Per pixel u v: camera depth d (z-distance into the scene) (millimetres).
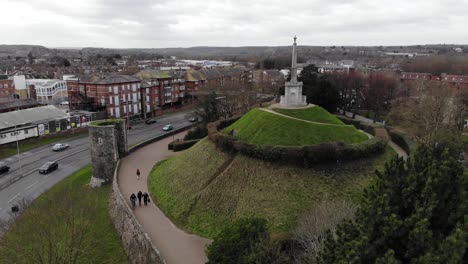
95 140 57812
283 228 37750
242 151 46438
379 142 47781
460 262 14344
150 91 118375
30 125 85438
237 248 27484
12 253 35281
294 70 57438
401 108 82812
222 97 99250
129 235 40031
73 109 105500
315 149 42969
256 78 162250
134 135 93000
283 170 43281
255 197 41500
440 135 60375
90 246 40188
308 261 25594
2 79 132625
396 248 17156
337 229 21484
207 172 47812
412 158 21266
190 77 140250
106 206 50469
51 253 32406
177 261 33406
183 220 41469
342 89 117438
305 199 40406
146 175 55531
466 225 15320
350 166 44406
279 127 50188
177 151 69375
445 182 17484
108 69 175875
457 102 75688
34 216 41312
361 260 16641
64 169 67688
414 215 16844
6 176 63688
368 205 19328
